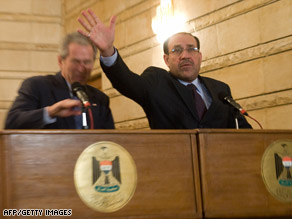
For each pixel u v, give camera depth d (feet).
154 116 9.24
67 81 8.80
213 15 16.16
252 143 6.83
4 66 23.80
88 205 5.83
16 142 5.71
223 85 10.39
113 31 8.48
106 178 5.98
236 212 6.48
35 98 8.38
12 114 7.83
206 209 6.34
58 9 25.34
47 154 5.80
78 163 5.90
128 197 6.04
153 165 6.25
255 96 14.49
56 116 7.86
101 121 8.88
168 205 6.19
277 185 6.83
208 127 9.25
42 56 24.54
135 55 19.94
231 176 6.59
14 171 5.63
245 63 14.90
